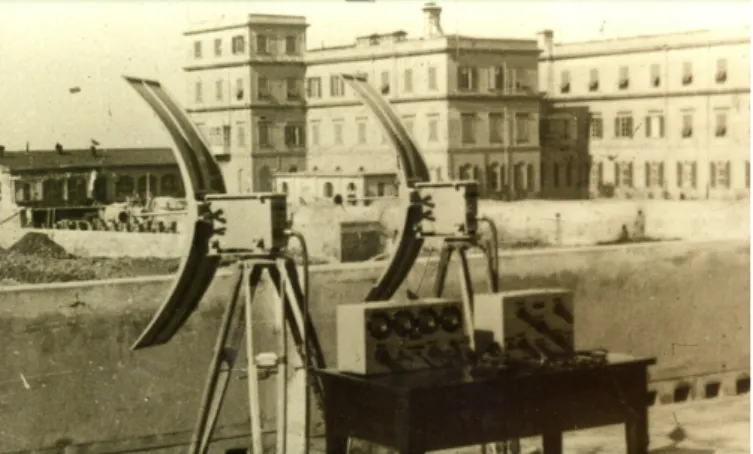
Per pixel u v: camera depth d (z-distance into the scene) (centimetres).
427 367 693
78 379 736
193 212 693
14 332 716
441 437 651
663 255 973
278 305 789
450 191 778
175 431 769
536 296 721
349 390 684
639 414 731
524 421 684
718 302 1004
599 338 945
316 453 809
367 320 671
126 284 748
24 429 721
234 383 786
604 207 983
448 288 869
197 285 718
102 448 745
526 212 945
